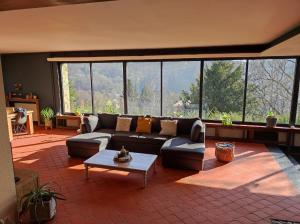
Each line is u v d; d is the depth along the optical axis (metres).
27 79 7.96
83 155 5.10
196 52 6.11
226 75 6.30
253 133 6.14
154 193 3.67
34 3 1.73
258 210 3.21
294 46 4.42
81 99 7.71
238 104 6.34
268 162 4.84
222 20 3.07
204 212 3.17
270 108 6.15
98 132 5.70
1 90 2.30
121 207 3.29
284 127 5.81
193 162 4.43
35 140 6.46
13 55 7.93
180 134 5.55
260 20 3.04
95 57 6.87
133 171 3.82
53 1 1.70
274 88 6.04
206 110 6.61
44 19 2.99
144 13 2.73
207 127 6.41
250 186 3.87
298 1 2.25
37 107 7.95
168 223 2.95
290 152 5.68
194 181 4.05
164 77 6.80
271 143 6.00
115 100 7.36
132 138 5.37
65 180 4.10
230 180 4.07
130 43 5.37
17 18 2.93
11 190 2.50
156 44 5.57
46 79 7.73
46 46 5.93
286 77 5.92
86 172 4.12
